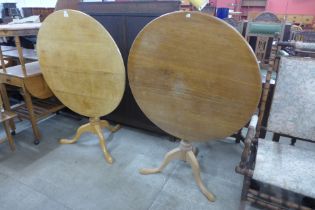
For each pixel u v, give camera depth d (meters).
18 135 2.16
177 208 1.39
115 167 1.73
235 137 2.07
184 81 1.18
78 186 1.55
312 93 1.24
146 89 1.33
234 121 1.16
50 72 1.69
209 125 1.24
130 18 1.76
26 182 1.58
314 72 1.22
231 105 1.12
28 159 1.82
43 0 4.96
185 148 1.51
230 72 1.05
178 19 1.06
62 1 2.18
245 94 1.06
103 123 2.08
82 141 2.07
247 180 1.15
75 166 1.74
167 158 1.59
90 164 1.76
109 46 1.39
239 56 1.00
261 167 1.12
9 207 1.39
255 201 1.17
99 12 1.85
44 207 1.39
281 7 6.88
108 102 1.61
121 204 1.41
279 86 1.30
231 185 1.56
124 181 1.59
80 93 1.67
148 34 1.17
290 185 1.02
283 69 1.28
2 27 1.65
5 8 3.86
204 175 1.65
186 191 1.51
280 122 1.35
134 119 2.14
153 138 2.12
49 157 1.84
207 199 1.45
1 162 1.78
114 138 2.11
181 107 1.26
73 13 1.38
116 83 1.49
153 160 1.81
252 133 1.16
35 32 1.79
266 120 1.54
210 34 1.02
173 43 1.12
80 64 1.53
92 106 1.70
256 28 2.42
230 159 1.83
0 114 1.80
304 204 1.17
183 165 1.76
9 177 1.62
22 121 2.43
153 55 1.21
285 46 1.33
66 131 2.24
